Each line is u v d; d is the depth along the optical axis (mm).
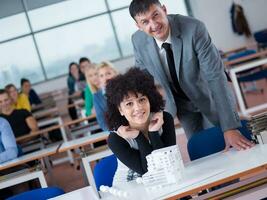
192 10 12312
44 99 10562
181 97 2924
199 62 2627
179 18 2629
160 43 2705
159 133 2229
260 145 2098
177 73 2711
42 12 12141
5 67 12188
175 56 2656
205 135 2553
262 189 1730
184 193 1682
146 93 2129
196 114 2996
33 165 4082
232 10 11992
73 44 12273
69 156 6363
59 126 5684
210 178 1754
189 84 2758
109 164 2502
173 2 12438
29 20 12117
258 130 2107
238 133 2338
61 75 12242
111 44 12336
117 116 2189
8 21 12078
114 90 2123
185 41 2604
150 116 2197
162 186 1828
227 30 12078
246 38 12078
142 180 1929
